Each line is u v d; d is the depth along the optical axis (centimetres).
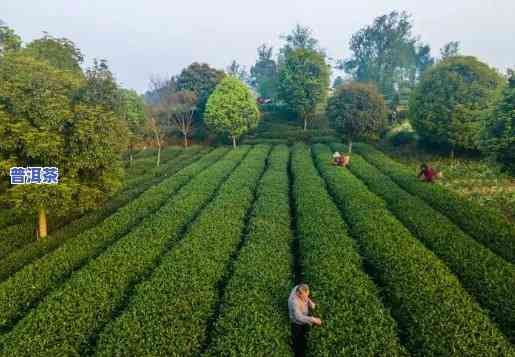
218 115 4688
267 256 1320
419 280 1098
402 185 2580
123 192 2648
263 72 10812
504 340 841
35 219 2153
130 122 4016
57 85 1653
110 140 1778
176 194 2320
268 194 2216
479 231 1623
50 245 1664
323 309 985
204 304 1027
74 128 1675
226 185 2477
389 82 7788
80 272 1241
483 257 1288
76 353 864
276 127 5962
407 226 1717
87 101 1842
